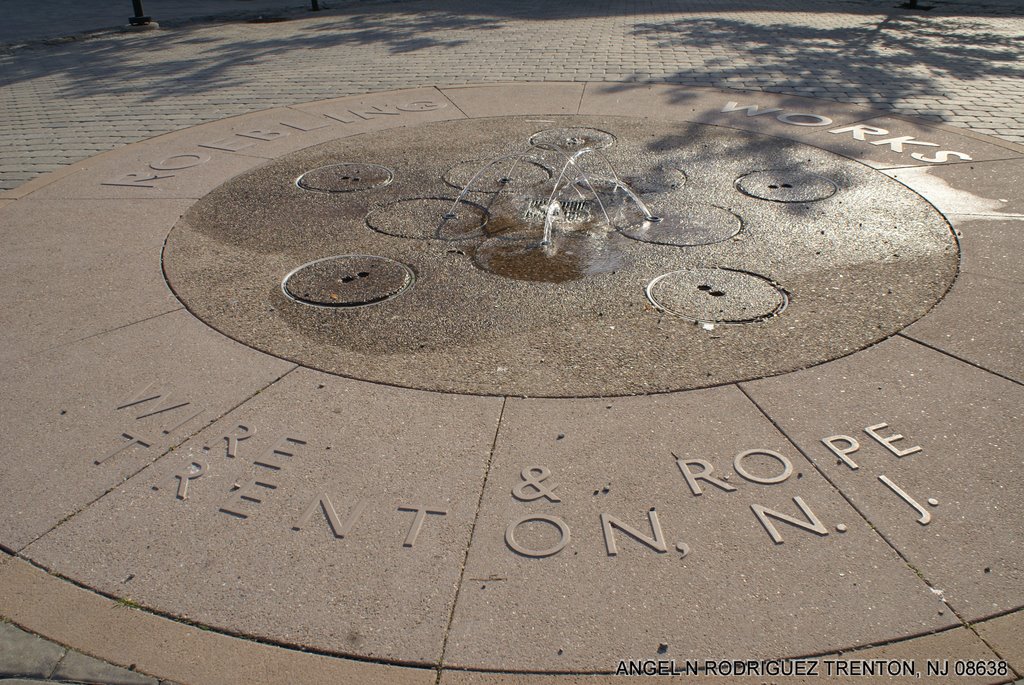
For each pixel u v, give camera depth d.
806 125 8.37
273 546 3.15
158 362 4.39
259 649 2.73
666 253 5.54
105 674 2.66
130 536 3.21
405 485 3.45
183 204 6.64
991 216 5.98
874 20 15.06
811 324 4.61
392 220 6.21
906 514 3.24
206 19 17.44
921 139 7.81
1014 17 15.24
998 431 3.70
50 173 7.51
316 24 16.23
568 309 4.84
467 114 9.11
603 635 2.75
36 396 4.11
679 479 3.46
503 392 4.06
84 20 18.00
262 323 4.77
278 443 3.73
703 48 12.56
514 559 3.07
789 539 3.14
